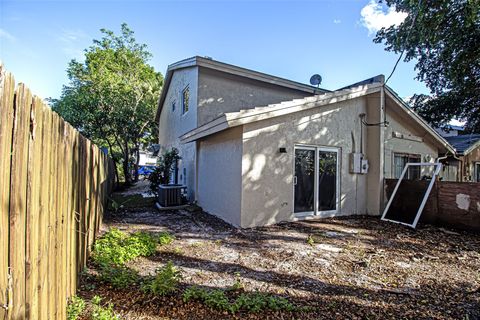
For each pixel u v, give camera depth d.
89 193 3.91
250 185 6.10
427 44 8.34
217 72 9.84
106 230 5.65
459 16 7.69
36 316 1.72
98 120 15.64
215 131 6.37
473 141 11.76
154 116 18.92
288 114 6.59
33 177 1.67
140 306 2.62
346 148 7.65
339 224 6.56
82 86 18.06
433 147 10.45
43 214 1.85
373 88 7.65
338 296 2.98
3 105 1.31
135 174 19.08
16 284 1.44
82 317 2.41
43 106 1.84
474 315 2.62
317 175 7.12
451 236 5.70
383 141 7.91
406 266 3.96
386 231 6.02
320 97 6.79
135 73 20.88
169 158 11.07
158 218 7.16
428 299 2.95
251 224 6.11
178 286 3.09
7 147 1.37
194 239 5.15
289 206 6.63
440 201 6.55
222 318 2.48
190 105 10.20
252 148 6.12
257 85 10.73
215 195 7.50
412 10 6.82
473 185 5.99
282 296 2.94
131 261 3.89
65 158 2.47
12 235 1.41
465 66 9.98
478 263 4.14
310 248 4.69
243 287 3.12
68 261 2.56
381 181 7.82
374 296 3.00
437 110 15.42
